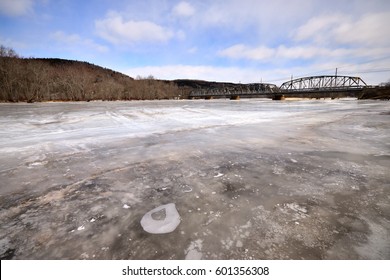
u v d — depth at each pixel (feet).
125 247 6.33
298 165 13.62
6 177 11.75
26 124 32.68
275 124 32.94
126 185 10.74
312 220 7.59
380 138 21.93
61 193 9.86
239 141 20.94
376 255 5.97
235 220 7.63
